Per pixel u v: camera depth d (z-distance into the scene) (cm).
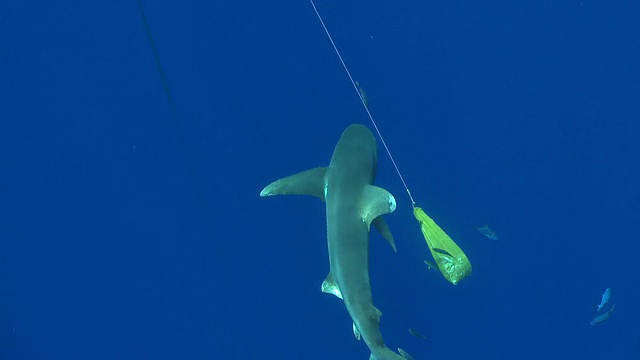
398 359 790
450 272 841
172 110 1058
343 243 812
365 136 857
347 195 823
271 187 838
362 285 804
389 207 804
